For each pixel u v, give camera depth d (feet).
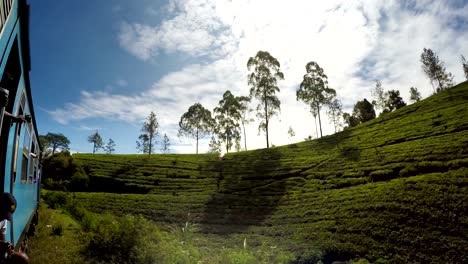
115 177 149.18
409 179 74.08
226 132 223.71
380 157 102.47
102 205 107.55
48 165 147.13
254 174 133.28
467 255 43.19
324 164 120.47
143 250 41.73
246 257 52.95
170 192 126.41
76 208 79.56
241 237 71.92
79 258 38.40
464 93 139.03
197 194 119.24
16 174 17.42
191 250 53.47
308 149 156.56
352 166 105.70
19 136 17.48
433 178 68.95
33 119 27.99
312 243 59.41
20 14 13.32
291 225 73.87
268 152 170.60
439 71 193.67
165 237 56.49
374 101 220.64
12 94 16.20
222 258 52.31
